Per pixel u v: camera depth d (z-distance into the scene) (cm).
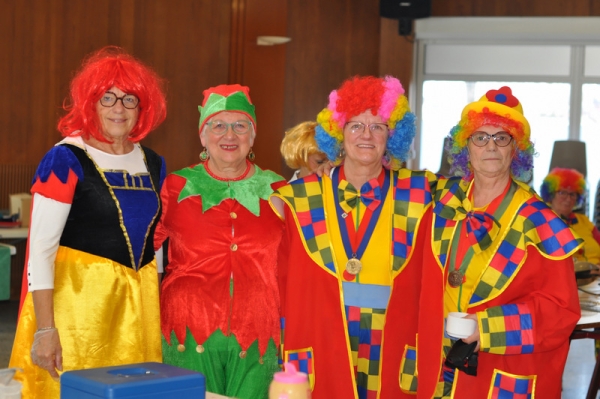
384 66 1129
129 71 273
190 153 1025
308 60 1114
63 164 265
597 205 802
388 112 288
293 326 292
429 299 273
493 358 264
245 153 304
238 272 299
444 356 270
